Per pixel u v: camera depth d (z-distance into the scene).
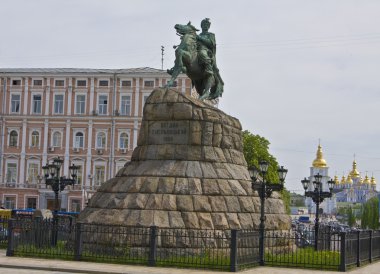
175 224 20.30
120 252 19.70
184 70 24.38
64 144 70.88
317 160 169.50
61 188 26.02
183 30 24.78
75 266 17.92
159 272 17.11
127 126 70.00
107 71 70.88
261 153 60.56
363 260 22.06
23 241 20.75
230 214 21.38
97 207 21.83
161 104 23.30
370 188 192.38
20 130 71.88
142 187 21.50
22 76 72.06
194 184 21.55
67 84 71.38
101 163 70.12
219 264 18.30
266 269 18.84
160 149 22.80
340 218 160.12
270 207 23.42
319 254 21.83
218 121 23.48
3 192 70.94
